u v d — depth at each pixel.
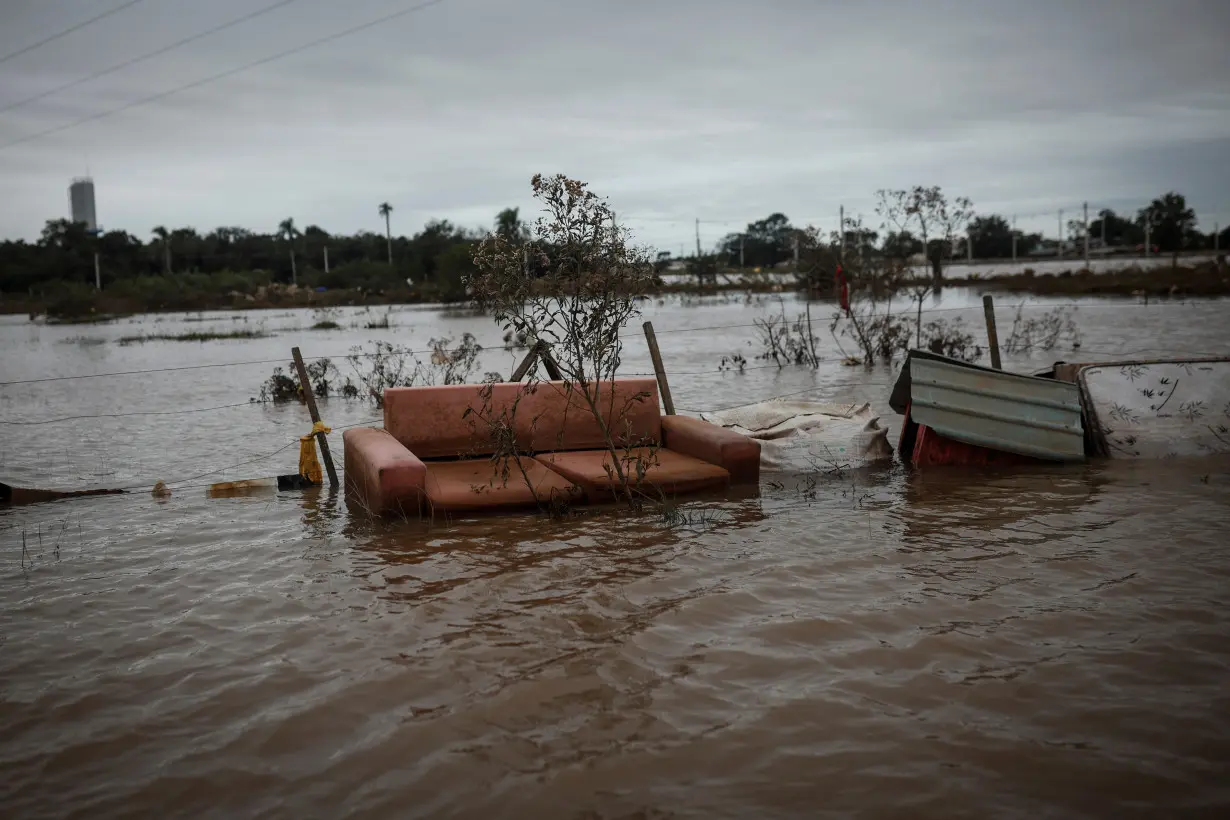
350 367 21.02
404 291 82.75
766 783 3.48
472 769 3.64
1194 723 3.84
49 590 6.00
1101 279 50.12
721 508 7.59
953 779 3.48
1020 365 17.06
